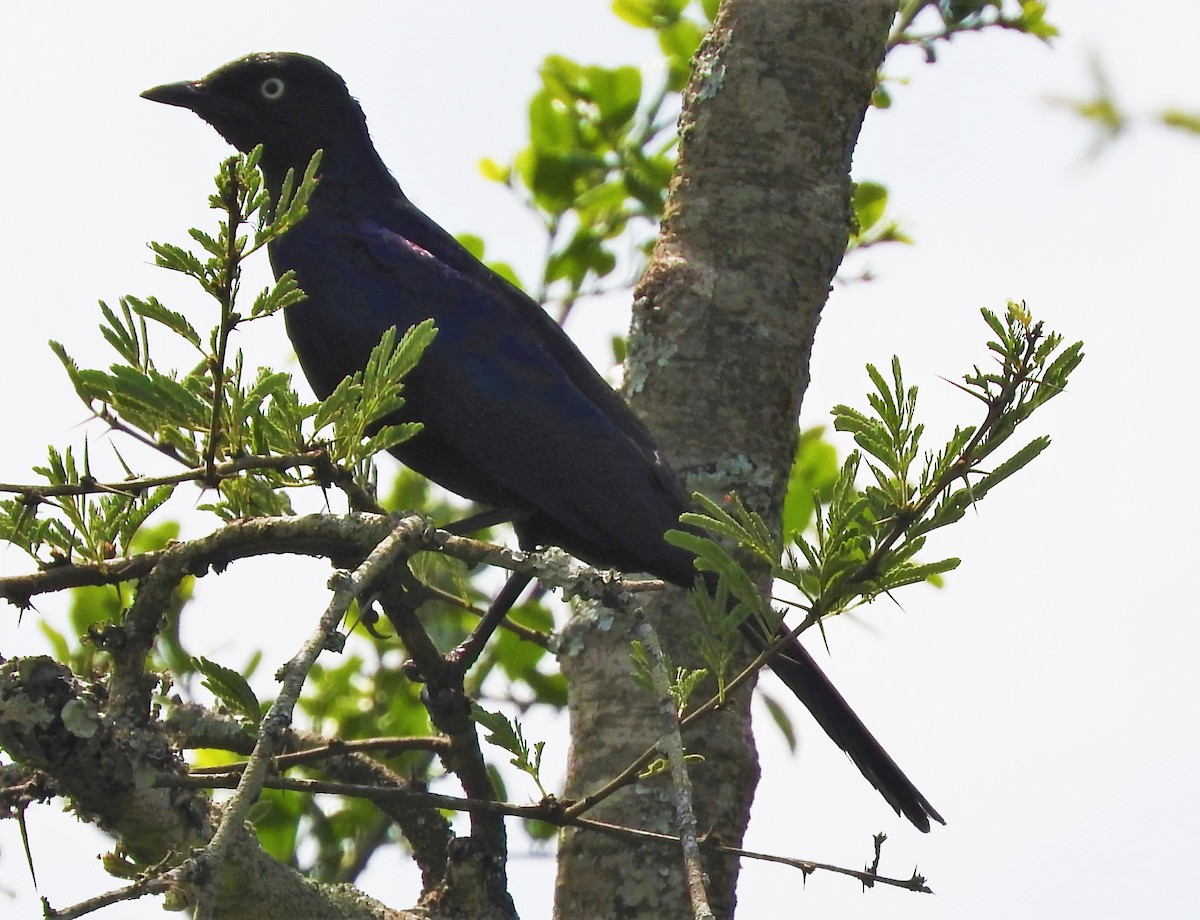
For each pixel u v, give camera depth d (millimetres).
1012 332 6188
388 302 10414
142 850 6980
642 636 6395
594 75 13680
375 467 8188
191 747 9156
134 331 6332
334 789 6887
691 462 9750
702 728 9109
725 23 10531
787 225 10141
